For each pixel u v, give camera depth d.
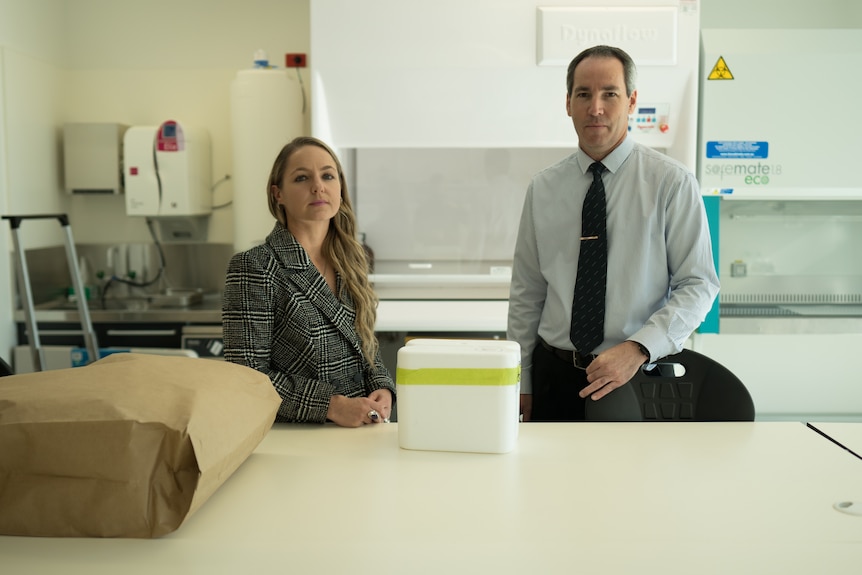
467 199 3.79
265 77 3.90
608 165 2.21
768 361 3.38
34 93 4.01
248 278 1.81
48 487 1.18
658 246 2.20
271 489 1.38
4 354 3.74
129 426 1.17
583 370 2.21
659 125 3.32
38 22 4.04
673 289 2.22
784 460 1.53
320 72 3.32
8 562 1.12
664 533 1.19
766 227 3.82
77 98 4.35
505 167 3.77
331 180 1.95
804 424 1.82
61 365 3.77
